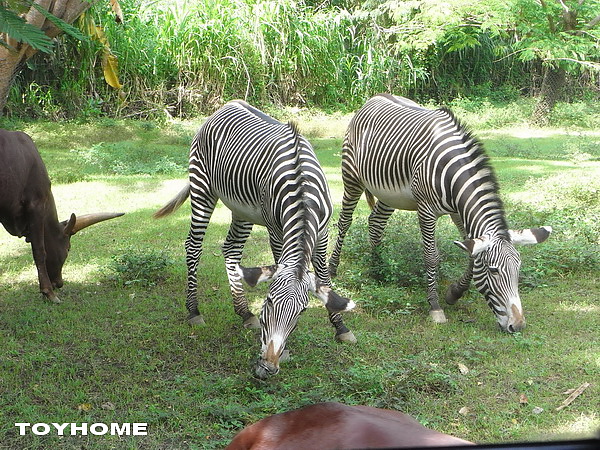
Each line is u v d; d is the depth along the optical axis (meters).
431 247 6.28
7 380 4.88
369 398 4.69
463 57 23.55
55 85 17.12
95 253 7.99
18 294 6.68
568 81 24.66
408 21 21.50
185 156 13.63
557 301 6.64
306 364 5.27
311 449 1.82
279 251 5.55
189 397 4.72
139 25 17.62
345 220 7.37
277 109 18.45
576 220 8.66
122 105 17.30
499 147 15.72
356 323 6.16
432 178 6.01
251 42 18.45
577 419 4.44
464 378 5.05
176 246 8.34
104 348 5.47
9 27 2.88
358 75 20.08
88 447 4.11
